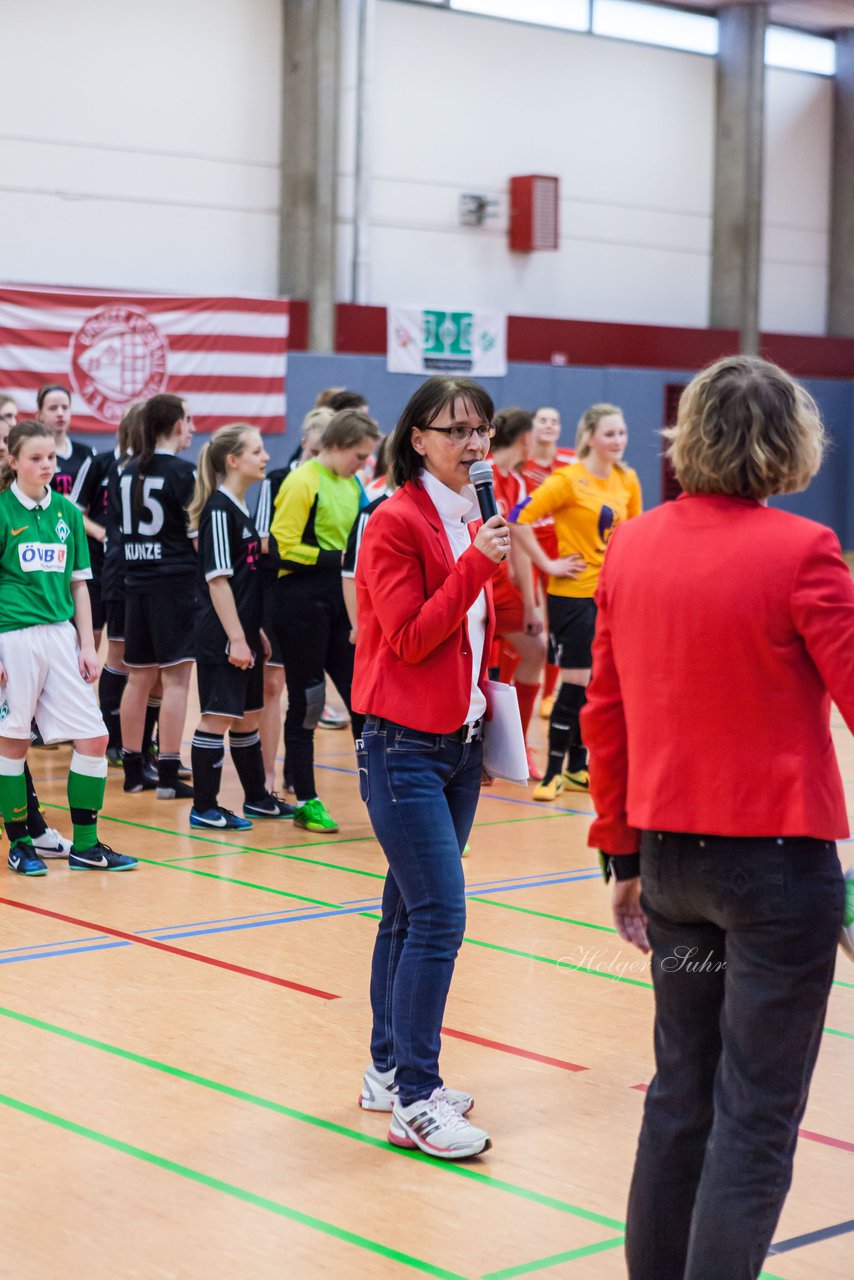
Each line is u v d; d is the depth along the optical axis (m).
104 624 9.85
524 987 5.33
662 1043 2.96
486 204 20.34
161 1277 3.24
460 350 19.77
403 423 3.96
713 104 22.78
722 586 2.74
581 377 21.06
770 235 23.83
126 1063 4.53
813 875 2.72
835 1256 3.39
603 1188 3.74
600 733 3.00
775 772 2.72
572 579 8.56
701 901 2.79
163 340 17.00
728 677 2.74
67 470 9.58
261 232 18.50
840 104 24.38
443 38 19.80
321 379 18.45
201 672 7.73
